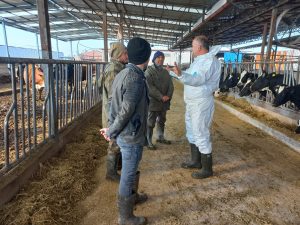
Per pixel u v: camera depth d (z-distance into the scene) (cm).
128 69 218
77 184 317
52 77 377
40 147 347
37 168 324
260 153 460
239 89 946
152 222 264
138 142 230
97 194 311
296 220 275
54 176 320
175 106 907
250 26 1489
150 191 323
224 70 1211
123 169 238
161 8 1450
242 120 721
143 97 226
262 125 611
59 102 426
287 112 629
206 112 341
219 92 1116
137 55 219
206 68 325
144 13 1723
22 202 262
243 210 290
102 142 473
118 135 229
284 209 294
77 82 525
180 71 313
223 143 512
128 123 224
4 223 237
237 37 2202
